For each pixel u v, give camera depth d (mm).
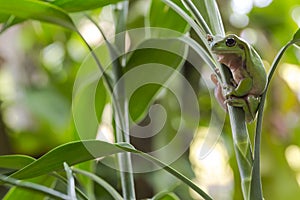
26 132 2059
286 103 1959
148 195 1730
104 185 1265
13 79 2121
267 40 1988
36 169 1183
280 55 1166
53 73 2143
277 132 1905
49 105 1985
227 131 1748
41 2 1241
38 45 2197
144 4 1457
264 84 1142
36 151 2094
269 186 1820
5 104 2080
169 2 1223
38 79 2145
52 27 2125
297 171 1994
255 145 1140
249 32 1980
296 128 1939
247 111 1144
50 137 2059
